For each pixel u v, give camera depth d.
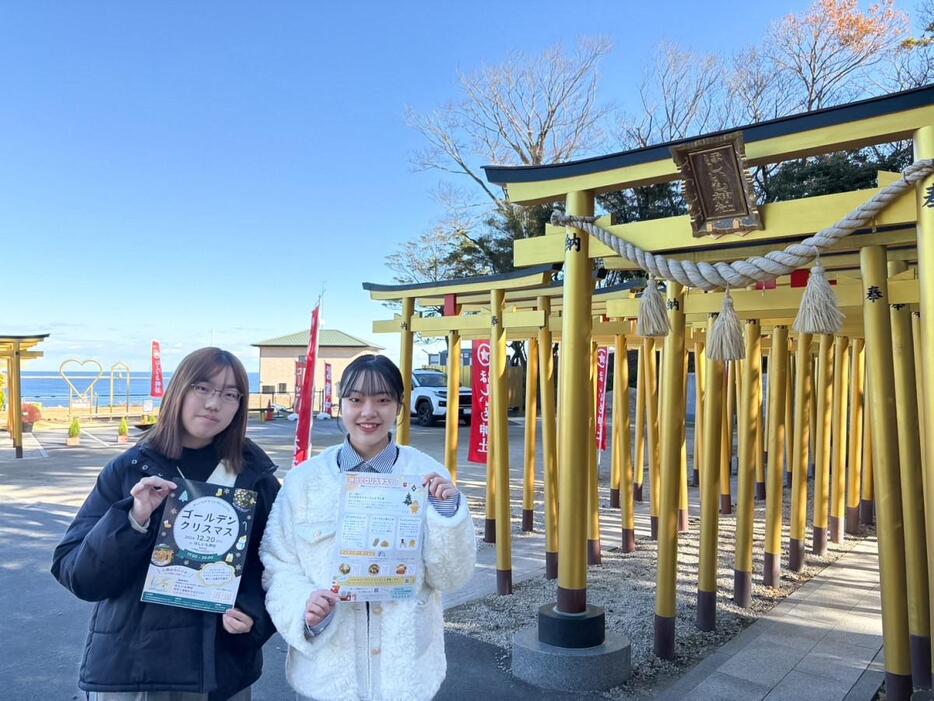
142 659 1.98
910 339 3.85
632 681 4.08
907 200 3.15
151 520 2.03
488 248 23.58
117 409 28.31
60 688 3.88
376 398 2.23
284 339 36.16
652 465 8.05
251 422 25.67
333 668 2.06
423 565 2.15
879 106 3.14
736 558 5.55
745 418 5.57
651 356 8.12
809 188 16.28
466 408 22.61
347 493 2.11
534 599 5.66
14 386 14.43
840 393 7.91
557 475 6.32
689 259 4.59
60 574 1.99
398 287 7.68
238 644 2.13
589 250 4.21
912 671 3.64
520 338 8.25
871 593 5.89
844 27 18.89
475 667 4.26
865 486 8.85
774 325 6.08
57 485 10.77
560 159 24.75
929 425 3.04
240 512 2.10
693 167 3.60
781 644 4.66
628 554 7.23
